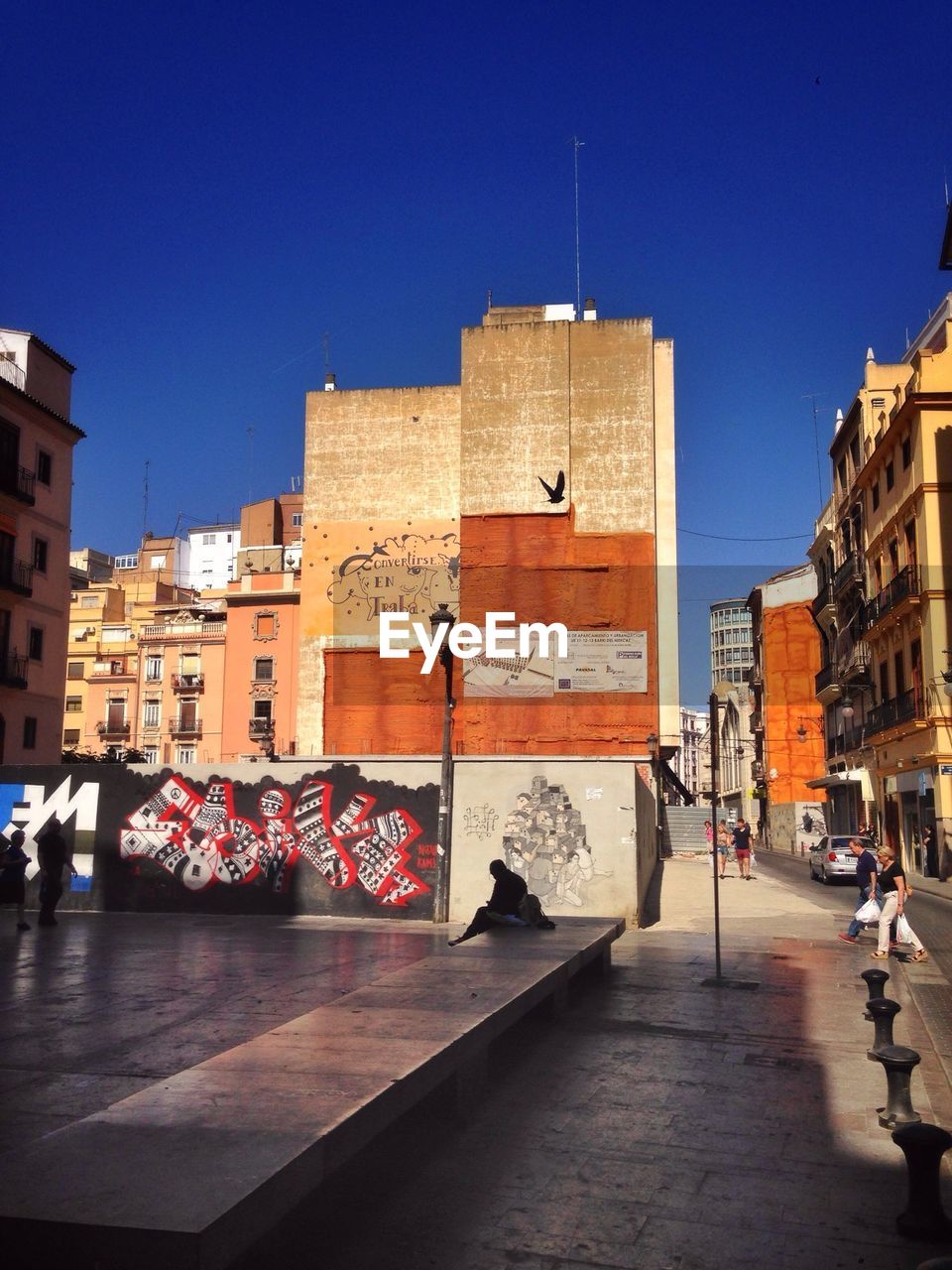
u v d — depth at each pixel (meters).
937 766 34.12
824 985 12.74
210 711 68.06
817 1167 6.18
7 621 39.59
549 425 41.16
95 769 20.83
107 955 13.88
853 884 31.73
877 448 40.94
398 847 19.50
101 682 71.38
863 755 46.31
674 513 40.38
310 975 11.95
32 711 40.75
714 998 11.72
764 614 64.94
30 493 40.56
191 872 20.23
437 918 18.77
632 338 41.38
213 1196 3.75
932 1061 8.95
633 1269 4.79
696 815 43.88
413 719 40.22
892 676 40.28
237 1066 5.66
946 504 35.06
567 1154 6.36
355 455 42.50
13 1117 6.21
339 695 40.75
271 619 63.41
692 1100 7.57
